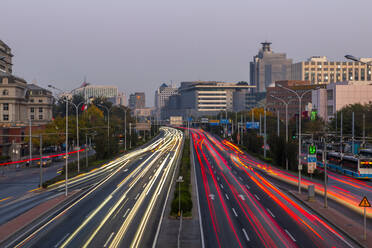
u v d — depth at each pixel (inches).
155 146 5191.9
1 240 1187.3
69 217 1473.9
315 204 1653.5
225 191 1972.2
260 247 1098.7
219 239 1175.0
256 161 3398.1
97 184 2272.4
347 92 5428.2
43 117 5098.4
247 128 5369.1
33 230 1304.1
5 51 5177.2
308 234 1229.7
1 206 1724.9
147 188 2073.1
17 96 4215.1
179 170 2536.9
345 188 2090.3
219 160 3427.7
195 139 6200.8
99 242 1146.7
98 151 3567.9
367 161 2240.4
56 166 3400.6
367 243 1118.4
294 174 2618.1
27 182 2480.3
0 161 3555.6
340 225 1317.7
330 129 4350.4
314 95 6087.6
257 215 1477.6
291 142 2874.0
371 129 3759.8
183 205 1483.8
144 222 1376.7
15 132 4001.0
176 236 1205.7
